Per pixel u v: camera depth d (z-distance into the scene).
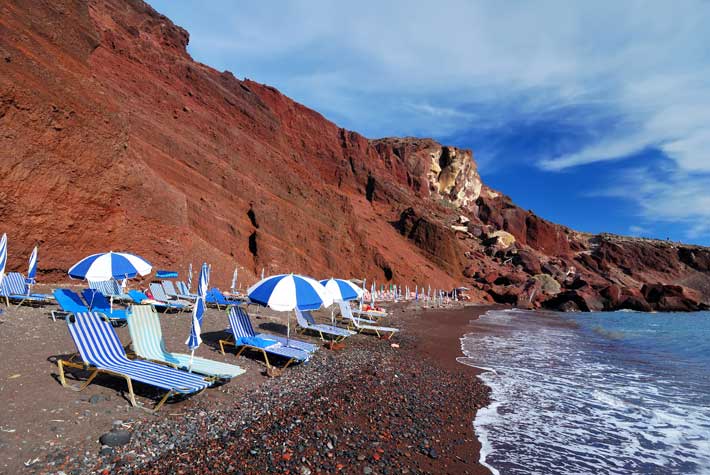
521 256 72.38
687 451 6.92
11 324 9.17
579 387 11.00
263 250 29.77
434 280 53.91
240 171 36.56
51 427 4.96
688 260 104.06
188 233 22.34
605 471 6.03
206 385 6.07
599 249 103.25
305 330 15.29
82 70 19.41
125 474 4.33
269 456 5.19
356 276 43.56
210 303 17.80
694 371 14.37
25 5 17.27
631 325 35.03
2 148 13.99
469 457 6.11
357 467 5.26
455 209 96.38
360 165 77.88
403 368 11.38
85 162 16.77
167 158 28.69
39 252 14.88
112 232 17.66
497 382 10.95
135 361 6.63
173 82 41.59
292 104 72.75
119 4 44.44
